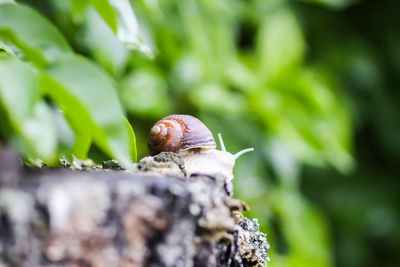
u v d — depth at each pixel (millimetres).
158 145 367
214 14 571
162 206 271
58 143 336
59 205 256
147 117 572
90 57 468
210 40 566
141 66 555
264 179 603
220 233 287
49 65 273
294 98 601
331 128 616
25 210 253
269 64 599
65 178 271
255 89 584
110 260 265
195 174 295
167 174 302
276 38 603
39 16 302
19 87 263
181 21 554
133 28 331
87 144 320
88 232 262
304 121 600
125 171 310
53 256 257
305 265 594
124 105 548
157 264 272
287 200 600
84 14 414
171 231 273
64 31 453
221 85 590
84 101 270
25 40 301
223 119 583
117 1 327
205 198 278
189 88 571
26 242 254
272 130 592
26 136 268
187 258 279
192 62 561
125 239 267
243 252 323
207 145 371
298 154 602
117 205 266
